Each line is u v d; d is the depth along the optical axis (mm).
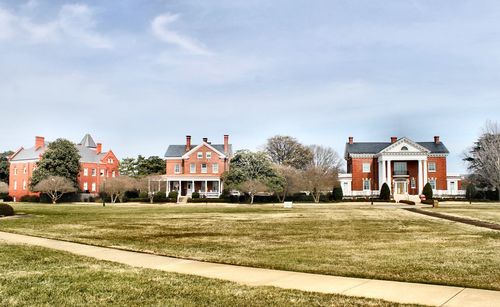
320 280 10477
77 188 85562
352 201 74250
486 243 17203
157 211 44562
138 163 101688
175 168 86375
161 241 18359
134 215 37031
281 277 10836
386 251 15180
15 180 96750
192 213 40469
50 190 77250
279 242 18016
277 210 46094
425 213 38438
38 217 33312
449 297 8789
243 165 74938
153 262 13094
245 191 71562
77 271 11531
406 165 82938
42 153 88375
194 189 84938
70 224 26922
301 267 12070
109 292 9281
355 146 87312
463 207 49719
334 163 111000
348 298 8703
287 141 104812
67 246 16625
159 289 9531
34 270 11672
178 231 22797
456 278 10594
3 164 110750
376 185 84438
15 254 14312
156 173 100312
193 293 9172
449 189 87062
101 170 99875
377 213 39625
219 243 17688
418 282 10195
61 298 8805
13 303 8461
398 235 20531
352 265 12391
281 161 104438
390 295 8992
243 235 20812
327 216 35219
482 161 75312
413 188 82438
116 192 80250
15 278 10609
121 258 13844
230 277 10883
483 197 74875
